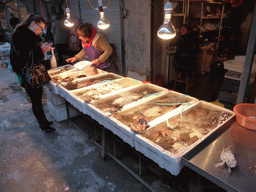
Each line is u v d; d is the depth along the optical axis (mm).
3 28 13930
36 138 3494
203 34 7137
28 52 2877
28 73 2979
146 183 2309
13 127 3881
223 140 1720
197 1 6051
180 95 2588
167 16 1778
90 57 3922
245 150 1586
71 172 2688
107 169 2715
